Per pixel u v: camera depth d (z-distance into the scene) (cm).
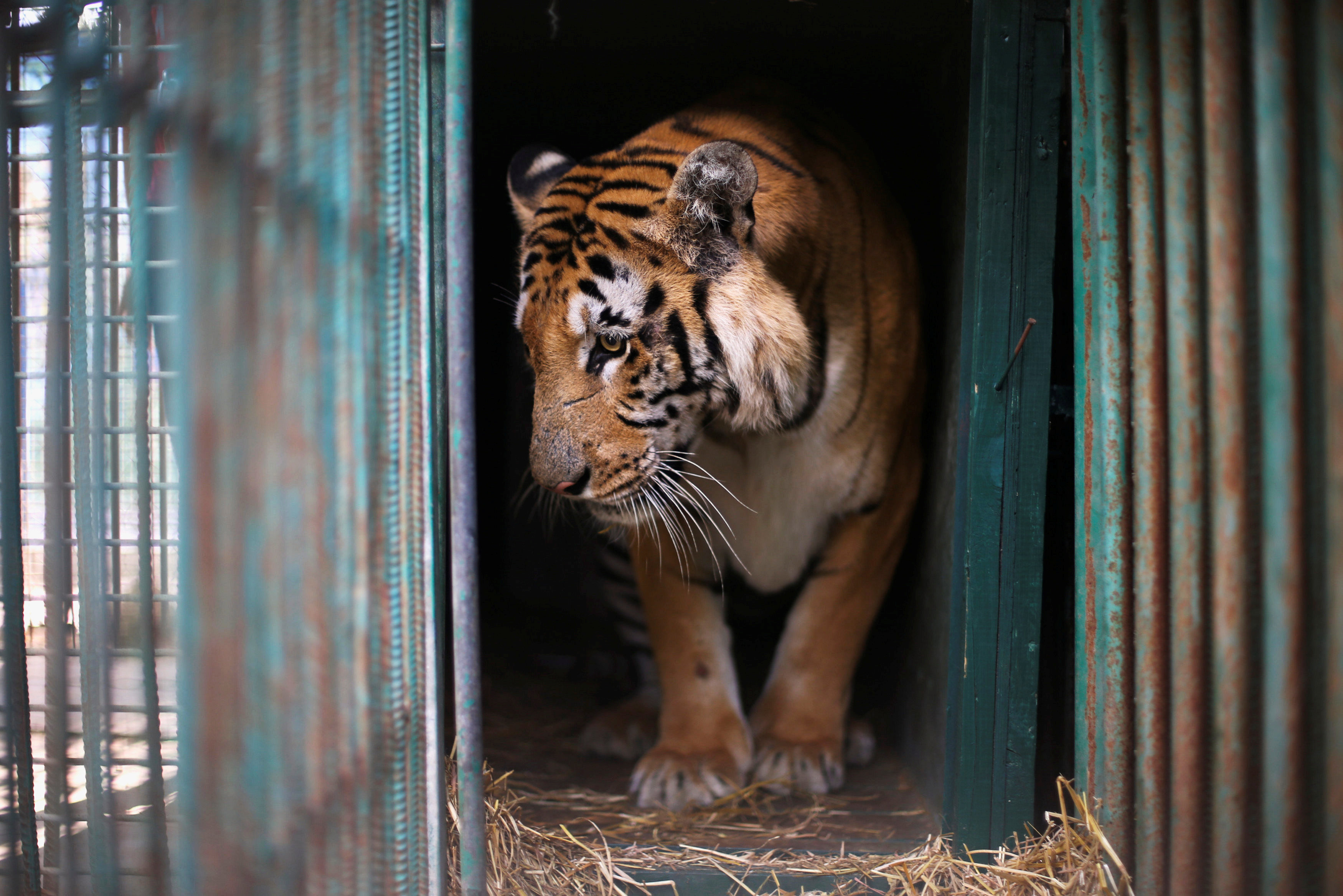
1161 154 169
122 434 242
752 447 282
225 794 126
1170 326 166
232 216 130
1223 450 155
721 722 286
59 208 163
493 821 229
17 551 178
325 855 140
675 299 235
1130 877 185
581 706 390
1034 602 218
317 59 140
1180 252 164
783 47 348
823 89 379
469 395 172
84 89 191
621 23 333
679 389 239
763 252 245
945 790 230
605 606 391
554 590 518
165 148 208
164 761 198
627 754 326
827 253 270
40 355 333
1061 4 211
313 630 138
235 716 127
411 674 163
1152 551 174
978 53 220
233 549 126
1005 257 214
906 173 358
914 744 297
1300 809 148
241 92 131
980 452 217
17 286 201
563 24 335
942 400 292
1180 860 169
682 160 252
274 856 132
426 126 169
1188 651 166
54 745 175
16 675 181
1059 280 229
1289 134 144
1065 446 229
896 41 330
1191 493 164
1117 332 181
